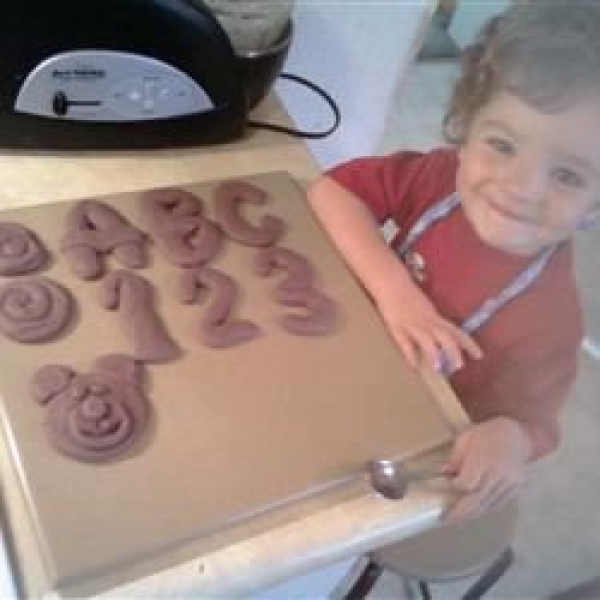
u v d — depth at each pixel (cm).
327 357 54
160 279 56
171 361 51
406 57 95
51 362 49
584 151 50
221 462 47
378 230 65
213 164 70
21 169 64
